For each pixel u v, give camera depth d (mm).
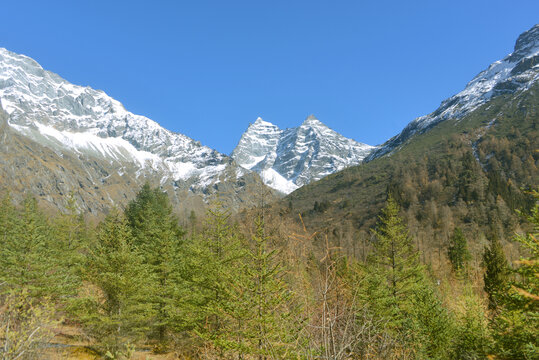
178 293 21656
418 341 13016
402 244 26031
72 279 23312
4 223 31266
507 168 112125
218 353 13094
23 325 9523
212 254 19625
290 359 6668
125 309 19547
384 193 117250
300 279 7133
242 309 12234
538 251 9477
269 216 20281
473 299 17422
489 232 66500
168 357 19859
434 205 83250
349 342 4801
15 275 20188
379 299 18000
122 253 20609
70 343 19219
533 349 8219
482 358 13500
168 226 28516
